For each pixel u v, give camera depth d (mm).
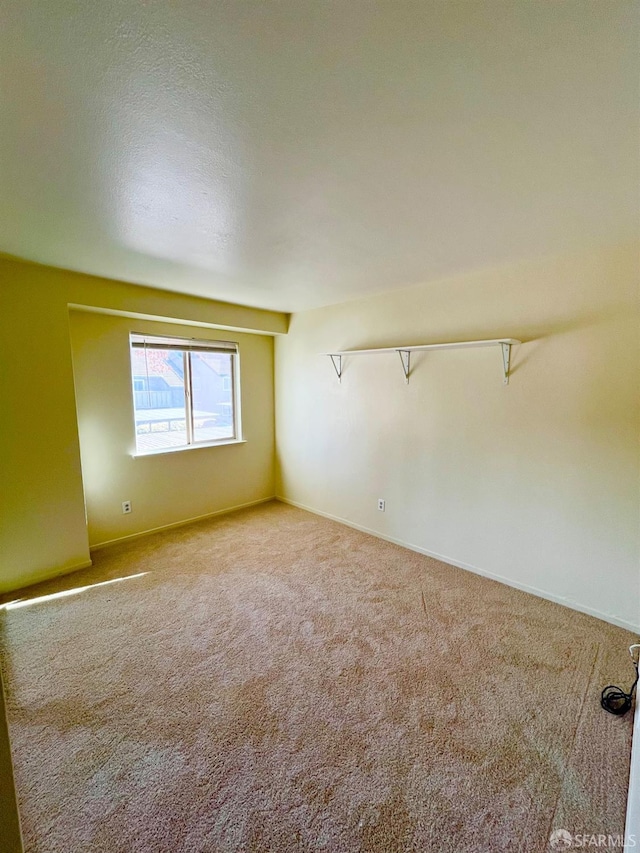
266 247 2162
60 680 1805
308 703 1682
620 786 1332
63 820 1225
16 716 1605
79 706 1659
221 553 3213
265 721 1590
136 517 3535
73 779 1351
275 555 3176
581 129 1148
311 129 1146
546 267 2359
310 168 1366
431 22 796
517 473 2592
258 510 4363
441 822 1225
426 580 2766
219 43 848
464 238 2035
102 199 1591
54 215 1745
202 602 2477
